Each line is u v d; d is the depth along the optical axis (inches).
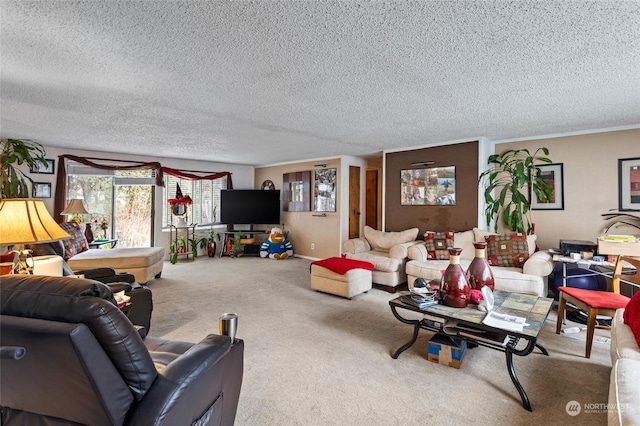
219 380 57.4
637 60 84.7
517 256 152.7
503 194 171.2
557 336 115.4
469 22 67.3
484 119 144.0
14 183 173.0
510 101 119.1
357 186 267.6
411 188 212.5
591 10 62.4
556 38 73.6
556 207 171.8
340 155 253.4
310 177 278.5
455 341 94.5
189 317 131.7
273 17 65.9
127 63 88.1
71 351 37.0
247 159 279.6
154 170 266.1
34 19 66.6
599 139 160.1
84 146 217.5
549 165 173.8
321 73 94.0
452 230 194.4
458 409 74.0
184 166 280.1
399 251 178.4
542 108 127.2
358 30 70.7
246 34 72.8
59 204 221.8
